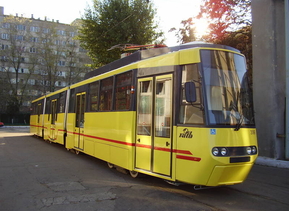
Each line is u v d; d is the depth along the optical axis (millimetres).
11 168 8195
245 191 5910
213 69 5273
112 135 7422
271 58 10477
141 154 6184
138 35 18500
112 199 5168
